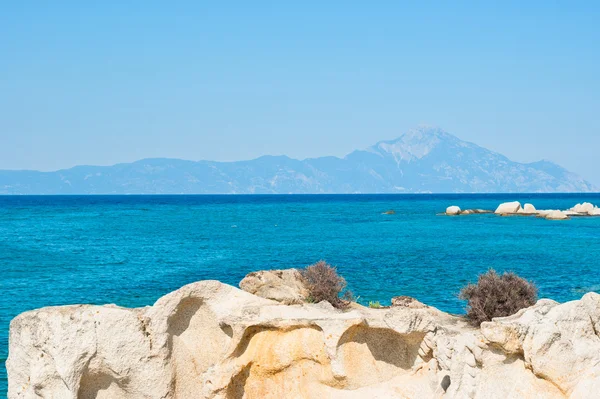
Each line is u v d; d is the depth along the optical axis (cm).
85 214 18950
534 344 1714
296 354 1986
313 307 2284
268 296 2419
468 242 9344
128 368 1875
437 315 2633
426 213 18875
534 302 2544
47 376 1845
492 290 2525
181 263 6931
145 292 5031
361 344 1994
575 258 7281
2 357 3131
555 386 1719
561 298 4638
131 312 1891
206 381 1975
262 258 7300
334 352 1931
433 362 1981
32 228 12738
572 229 12025
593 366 1719
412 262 6769
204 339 2025
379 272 5912
